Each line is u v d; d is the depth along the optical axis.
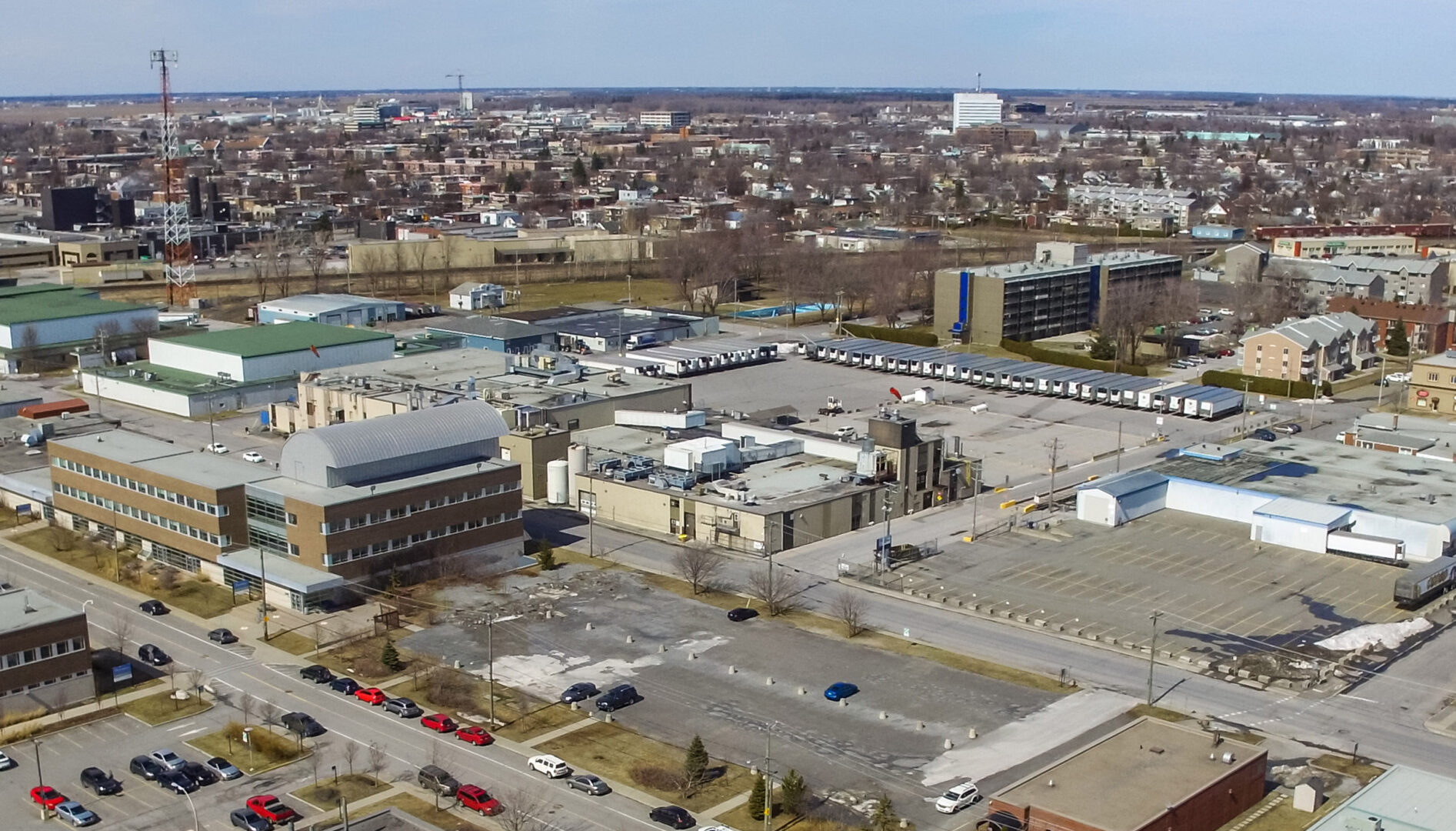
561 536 151.25
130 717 105.31
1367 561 142.38
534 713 105.81
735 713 106.19
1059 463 181.88
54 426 193.38
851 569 139.75
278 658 116.56
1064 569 139.88
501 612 127.56
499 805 90.50
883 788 94.06
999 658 117.50
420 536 135.00
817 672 114.06
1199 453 173.25
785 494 152.38
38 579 135.75
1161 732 96.25
